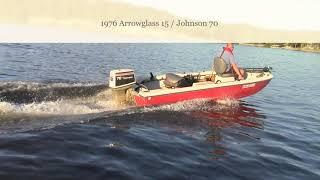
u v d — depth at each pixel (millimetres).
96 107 10859
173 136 9188
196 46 34000
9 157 7047
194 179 6957
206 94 11906
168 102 11406
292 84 20359
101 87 12938
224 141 9219
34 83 12859
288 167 7984
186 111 11219
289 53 38812
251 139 9602
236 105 12844
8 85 12258
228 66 12461
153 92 11055
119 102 11352
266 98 15547
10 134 8227
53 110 10234
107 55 23547
